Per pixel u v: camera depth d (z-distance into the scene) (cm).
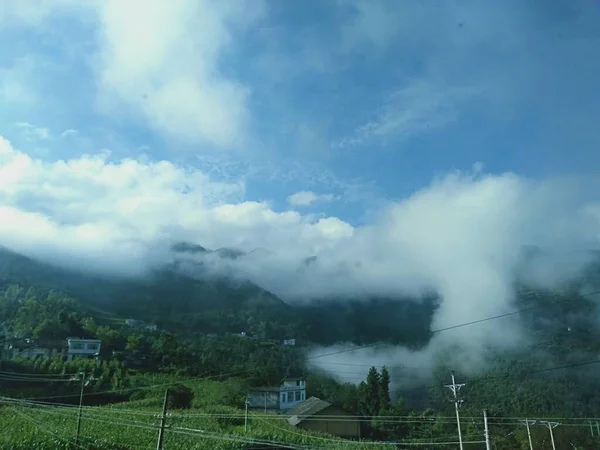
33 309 10238
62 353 8538
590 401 8231
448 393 8775
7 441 3381
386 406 8350
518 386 8844
